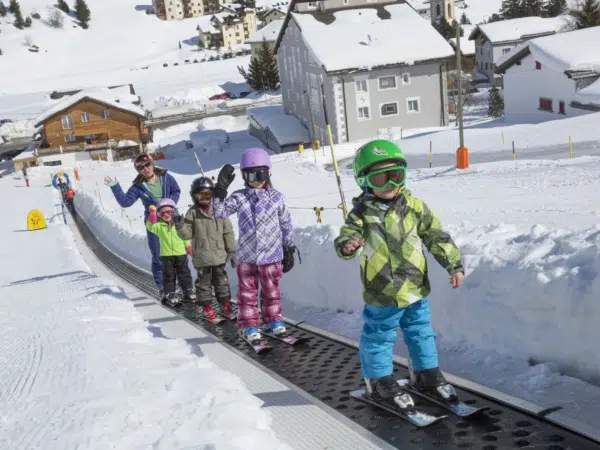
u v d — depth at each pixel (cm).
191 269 1195
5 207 4784
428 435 336
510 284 458
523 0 12275
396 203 360
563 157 2592
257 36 10756
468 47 9375
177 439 309
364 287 369
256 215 582
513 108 4494
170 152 7088
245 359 529
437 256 361
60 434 336
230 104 9500
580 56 3897
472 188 2094
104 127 7581
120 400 380
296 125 5878
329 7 5631
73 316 771
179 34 18700
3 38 17938
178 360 480
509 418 342
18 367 525
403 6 5684
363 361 378
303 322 611
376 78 4866
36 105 12362
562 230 500
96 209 3231
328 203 2422
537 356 437
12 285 1504
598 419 350
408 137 4106
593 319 394
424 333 371
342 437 344
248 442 303
